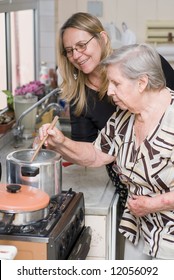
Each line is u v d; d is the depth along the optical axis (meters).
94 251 2.23
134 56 1.84
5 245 1.71
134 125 2.02
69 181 2.47
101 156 2.19
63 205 1.98
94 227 2.21
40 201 1.77
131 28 3.93
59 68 2.40
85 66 2.28
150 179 1.96
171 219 2.00
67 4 3.95
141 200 2.00
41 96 3.45
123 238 2.49
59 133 2.08
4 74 3.43
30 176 1.96
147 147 1.94
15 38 3.63
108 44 2.31
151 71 1.85
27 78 3.96
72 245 1.95
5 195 1.81
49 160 2.00
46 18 3.96
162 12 3.89
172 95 1.93
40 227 1.78
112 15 3.92
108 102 2.42
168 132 1.90
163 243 2.03
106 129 2.14
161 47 3.87
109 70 1.88
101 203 2.22
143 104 1.91
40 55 4.04
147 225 2.08
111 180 2.39
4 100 3.40
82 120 2.52
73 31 2.23
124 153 2.04
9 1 3.23
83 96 2.43
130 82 1.85
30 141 3.07
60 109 3.28
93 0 3.91
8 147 2.95
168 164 1.92
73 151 2.13
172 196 1.94
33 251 1.73
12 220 1.74
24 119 3.07
